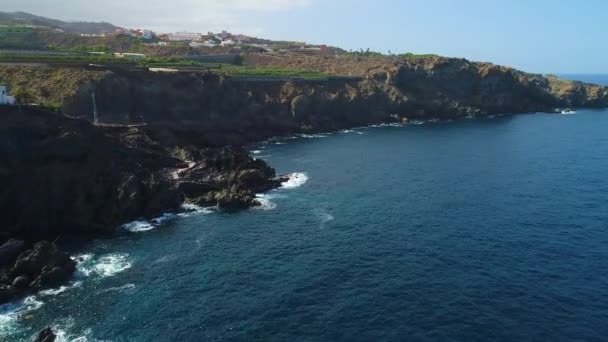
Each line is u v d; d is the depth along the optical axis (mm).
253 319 45062
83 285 51500
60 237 64750
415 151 124062
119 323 44406
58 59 120438
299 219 72812
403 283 51812
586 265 56031
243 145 131250
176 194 77250
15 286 49938
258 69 191000
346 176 98250
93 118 107375
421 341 41594
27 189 65812
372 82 190625
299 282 52344
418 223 70312
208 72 142375
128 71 123438
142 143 90375
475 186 89875
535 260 57406
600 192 85188
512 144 134125
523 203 79250
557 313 45844
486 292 49750
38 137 69188
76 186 68750
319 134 153000
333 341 41719
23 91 83438
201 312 46281
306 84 169625
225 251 60812
